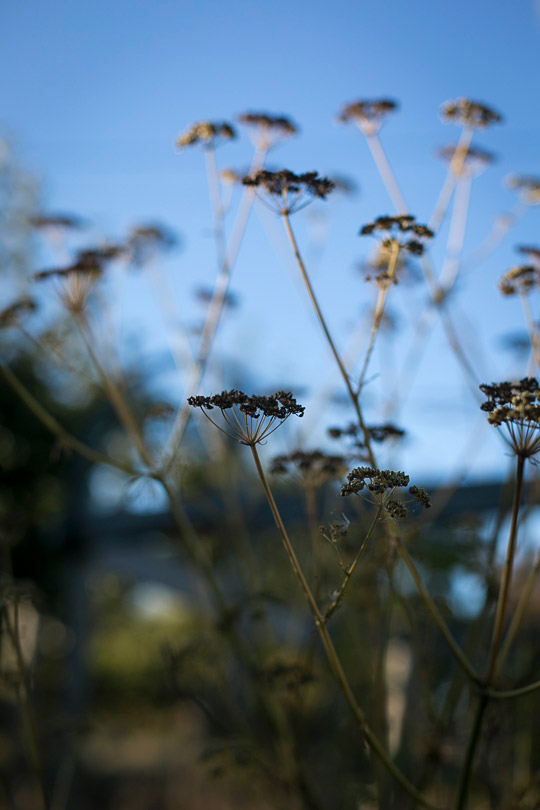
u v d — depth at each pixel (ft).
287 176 2.89
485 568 3.31
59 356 3.82
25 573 6.81
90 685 7.09
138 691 10.52
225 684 3.51
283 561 4.55
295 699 3.23
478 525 3.40
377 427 3.18
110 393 3.52
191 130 3.45
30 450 6.95
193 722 7.48
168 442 3.52
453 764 3.22
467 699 3.10
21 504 6.64
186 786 6.10
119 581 10.13
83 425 7.30
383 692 3.09
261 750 3.40
